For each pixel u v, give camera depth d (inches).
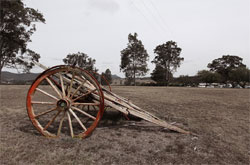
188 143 120.5
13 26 996.6
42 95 392.8
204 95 524.7
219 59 2426.2
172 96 470.3
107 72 2950.3
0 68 1122.0
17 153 96.5
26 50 1158.3
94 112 210.1
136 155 99.0
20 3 975.6
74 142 112.8
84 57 2598.4
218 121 184.9
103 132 138.9
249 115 218.2
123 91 647.8
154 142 120.3
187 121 183.8
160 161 93.0
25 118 177.2
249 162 96.0
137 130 147.3
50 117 183.6
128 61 1994.3
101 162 89.2
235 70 1863.9
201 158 98.7
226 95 534.0
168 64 2143.2
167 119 191.2
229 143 123.0
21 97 344.8
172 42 2068.2
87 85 133.0
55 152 98.8
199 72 2352.4
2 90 518.3
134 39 1941.4
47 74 119.8
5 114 194.2
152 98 407.8
